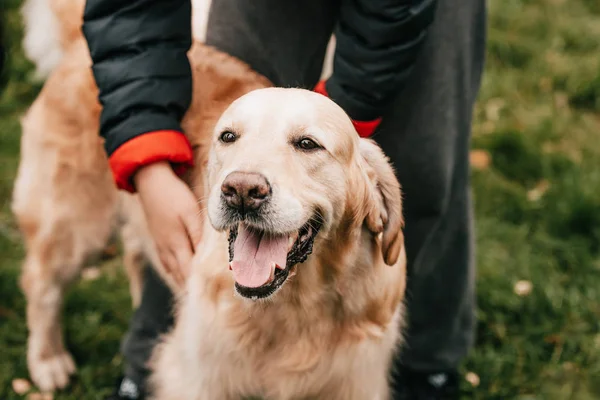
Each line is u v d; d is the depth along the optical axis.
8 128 3.87
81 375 2.81
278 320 2.06
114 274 3.23
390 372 2.58
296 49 2.32
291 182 1.73
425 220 2.36
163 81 2.00
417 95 2.19
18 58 4.22
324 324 2.07
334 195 1.84
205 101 2.28
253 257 1.75
